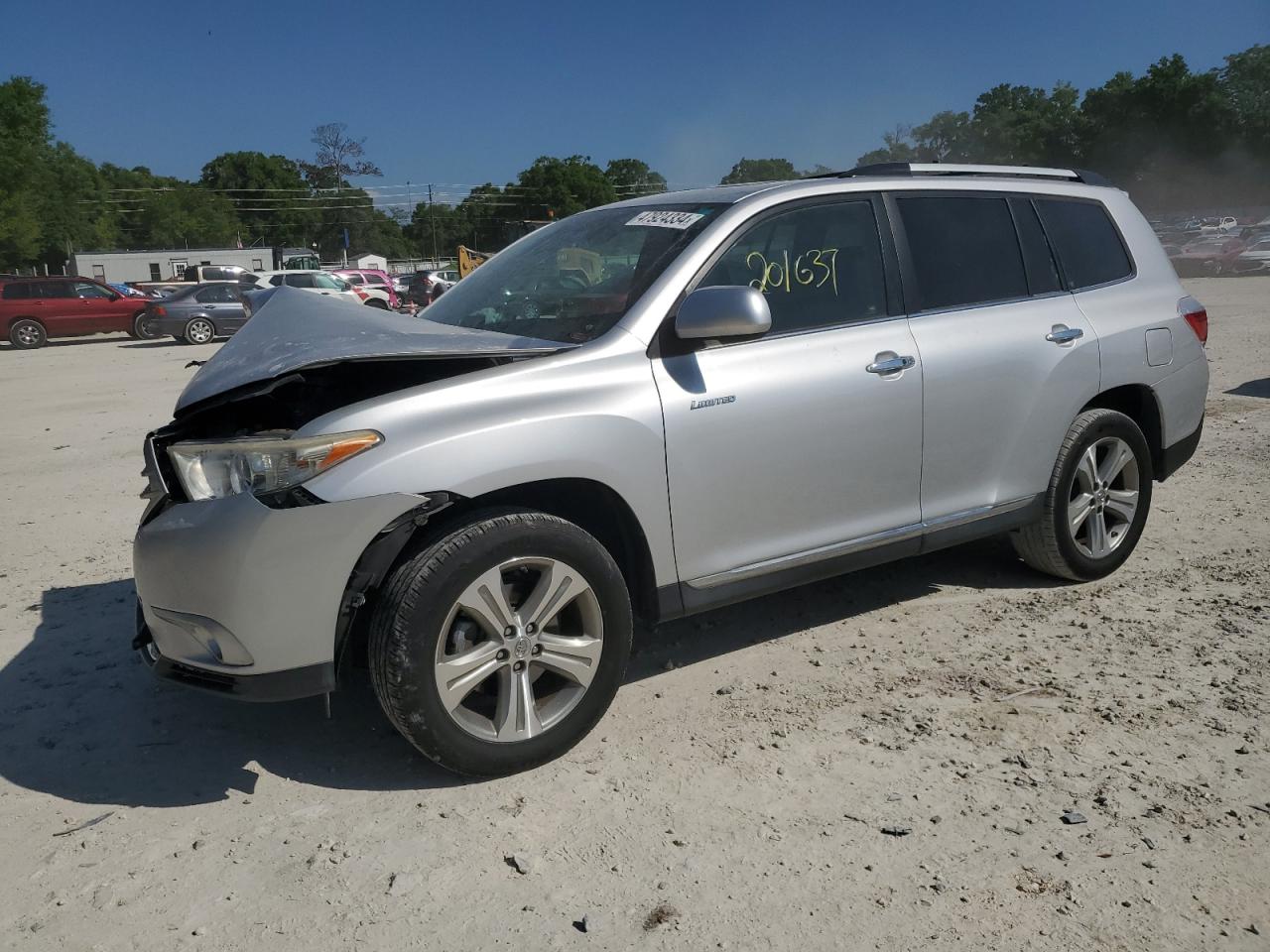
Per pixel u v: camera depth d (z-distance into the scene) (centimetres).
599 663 333
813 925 249
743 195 386
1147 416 495
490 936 249
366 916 257
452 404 311
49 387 1496
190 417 324
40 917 260
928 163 439
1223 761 319
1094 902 255
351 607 301
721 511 357
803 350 374
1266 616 431
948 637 422
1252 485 635
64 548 595
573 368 331
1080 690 370
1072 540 462
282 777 327
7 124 6644
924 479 409
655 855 279
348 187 12725
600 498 351
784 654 410
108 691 395
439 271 4659
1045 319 444
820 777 316
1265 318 1711
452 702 308
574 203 12075
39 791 323
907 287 409
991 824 289
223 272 3819
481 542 305
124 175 13238
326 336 339
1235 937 243
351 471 295
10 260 6775
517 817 299
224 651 302
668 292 353
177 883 273
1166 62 8231
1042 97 9212
